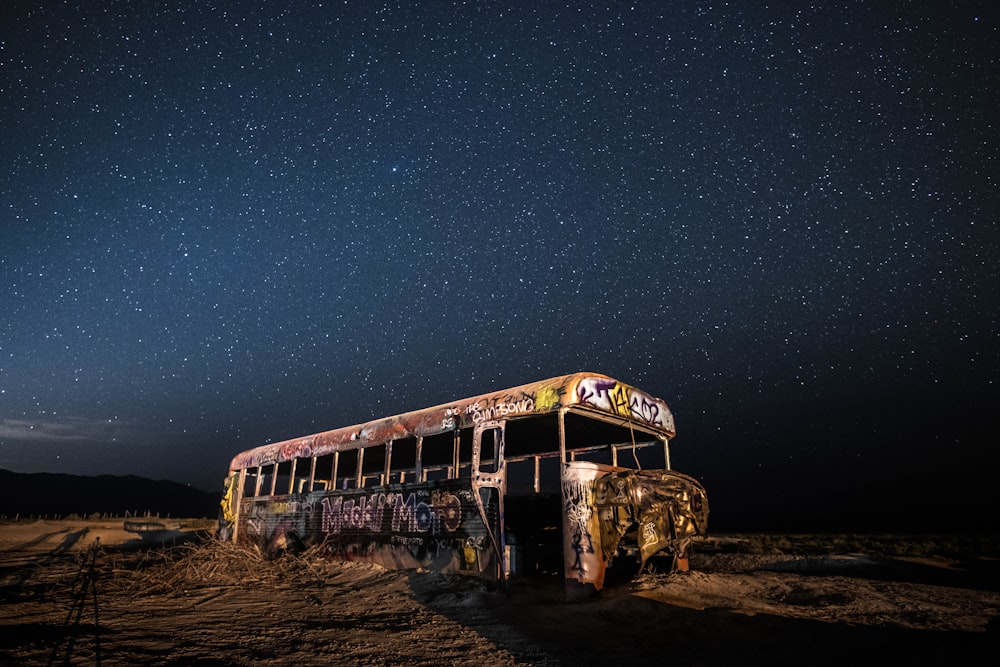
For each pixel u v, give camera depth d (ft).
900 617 20.71
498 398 28.12
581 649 17.19
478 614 22.11
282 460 43.27
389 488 32.81
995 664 13.85
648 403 29.37
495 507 26.27
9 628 20.06
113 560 38.27
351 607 24.32
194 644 17.70
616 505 25.04
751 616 20.47
